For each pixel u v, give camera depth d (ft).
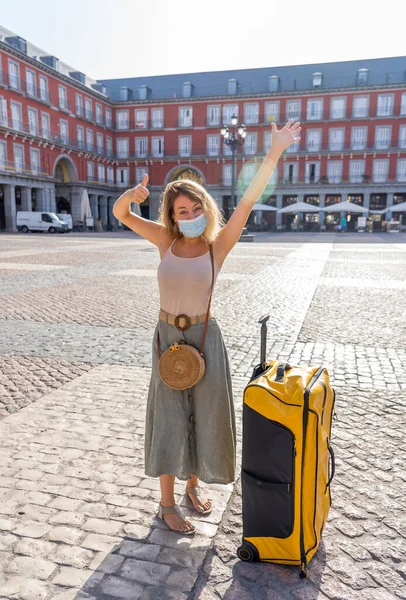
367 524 8.09
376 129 152.05
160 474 7.60
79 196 150.61
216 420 7.52
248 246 73.36
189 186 7.23
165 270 7.44
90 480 9.32
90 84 168.14
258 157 160.15
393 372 15.84
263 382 6.75
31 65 127.95
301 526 6.76
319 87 155.63
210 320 7.57
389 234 130.62
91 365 16.33
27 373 15.47
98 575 6.91
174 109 164.45
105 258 52.37
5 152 120.88
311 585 6.77
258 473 6.81
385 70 159.53
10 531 7.82
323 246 74.64
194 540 7.69
